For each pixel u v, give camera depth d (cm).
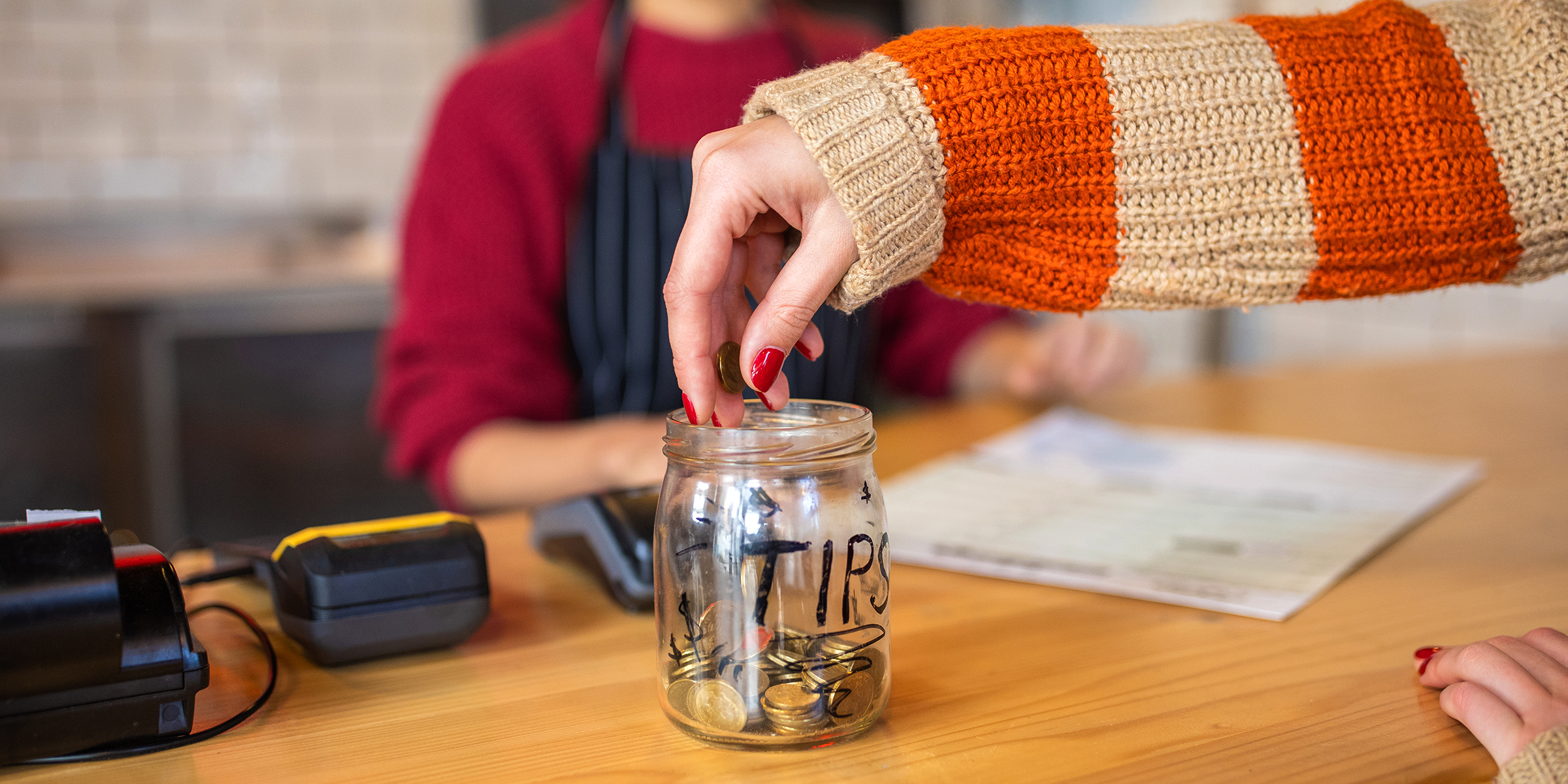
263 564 59
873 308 135
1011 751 45
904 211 50
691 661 46
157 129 257
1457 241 55
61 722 44
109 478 206
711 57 127
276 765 45
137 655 45
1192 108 54
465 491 105
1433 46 56
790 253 54
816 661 45
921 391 142
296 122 268
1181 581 65
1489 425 107
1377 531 74
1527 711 44
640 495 66
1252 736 46
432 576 55
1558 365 136
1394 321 211
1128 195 54
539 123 121
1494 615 59
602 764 45
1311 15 60
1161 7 247
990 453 100
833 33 143
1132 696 50
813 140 48
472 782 43
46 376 200
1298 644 56
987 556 71
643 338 125
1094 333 123
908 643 57
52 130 249
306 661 56
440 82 278
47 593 43
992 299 56
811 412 50
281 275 225
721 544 44
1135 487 88
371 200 276
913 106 51
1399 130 54
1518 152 55
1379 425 108
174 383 209
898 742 46
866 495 46
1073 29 56
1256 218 54
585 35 125
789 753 45
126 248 255
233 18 259
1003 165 52
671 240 125
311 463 223
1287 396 124
